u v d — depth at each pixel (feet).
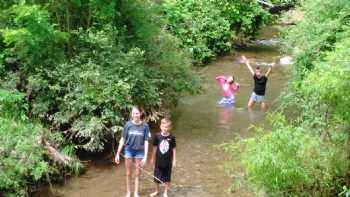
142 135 29.48
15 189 28.02
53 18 38.58
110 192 30.37
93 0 37.50
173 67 43.06
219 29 66.23
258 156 21.08
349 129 22.72
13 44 37.01
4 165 27.89
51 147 31.45
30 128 31.68
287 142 21.67
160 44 44.42
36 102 35.42
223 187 30.68
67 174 32.12
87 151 35.42
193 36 62.75
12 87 35.19
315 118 23.81
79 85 35.22
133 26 41.24
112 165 34.14
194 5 67.92
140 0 41.19
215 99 48.85
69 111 34.76
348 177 22.89
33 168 28.89
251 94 50.57
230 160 33.91
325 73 21.43
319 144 22.47
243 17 71.41
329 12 41.34
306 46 39.32
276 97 49.26
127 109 36.45
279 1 88.22
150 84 38.78
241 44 72.79
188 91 44.50
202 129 40.57
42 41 35.12
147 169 33.68
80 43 38.88
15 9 33.50
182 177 32.14
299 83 33.63
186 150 36.27
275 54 67.97
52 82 35.99
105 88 35.12
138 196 29.81
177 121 42.42
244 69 60.59
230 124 41.75
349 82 20.80
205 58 62.90
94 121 33.83
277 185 21.42
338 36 36.99
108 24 40.32
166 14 60.08
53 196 29.55
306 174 21.53
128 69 37.58
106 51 38.24
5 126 30.25
